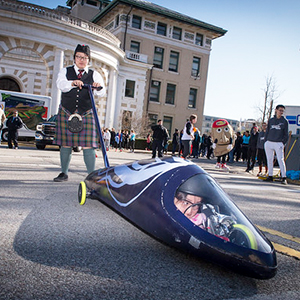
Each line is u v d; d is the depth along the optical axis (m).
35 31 20.47
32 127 19.55
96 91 4.43
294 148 10.91
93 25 23.30
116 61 26.67
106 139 19.91
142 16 32.22
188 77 35.09
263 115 32.84
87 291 1.76
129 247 2.48
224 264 1.99
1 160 7.59
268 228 3.43
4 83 24.80
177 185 2.42
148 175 2.68
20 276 1.86
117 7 31.56
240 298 1.83
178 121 34.75
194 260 2.31
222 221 2.17
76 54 4.36
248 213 4.09
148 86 32.50
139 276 2.00
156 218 2.32
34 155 10.03
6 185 4.43
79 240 2.53
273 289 1.99
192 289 1.89
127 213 2.63
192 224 2.14
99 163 9.13
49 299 1.65
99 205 3.71
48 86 21.44
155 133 13.08
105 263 2.14
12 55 24.14
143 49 32.31
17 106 19.22
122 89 29.72
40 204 3.54
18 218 2.96
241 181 7.75
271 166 8.83
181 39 34.56
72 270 2.00
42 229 2.71
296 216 4.22
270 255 1.99
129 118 29.45
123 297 1.73
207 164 14.06
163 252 2.43
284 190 7.03
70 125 4.32
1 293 1.66
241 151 21.14
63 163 5.07
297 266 2.41
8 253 2.16
